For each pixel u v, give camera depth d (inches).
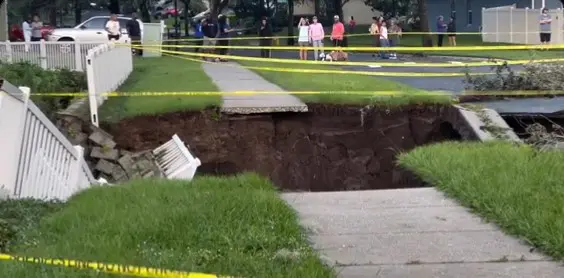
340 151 1884.8
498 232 849.5
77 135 1734.7
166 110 1867.6
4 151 1006.4
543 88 1977.1
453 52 4165.8
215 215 856.3
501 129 1584.6
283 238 791.1
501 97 2006.6
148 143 1852.9
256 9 6373.0
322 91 1989.4
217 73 2765.7
